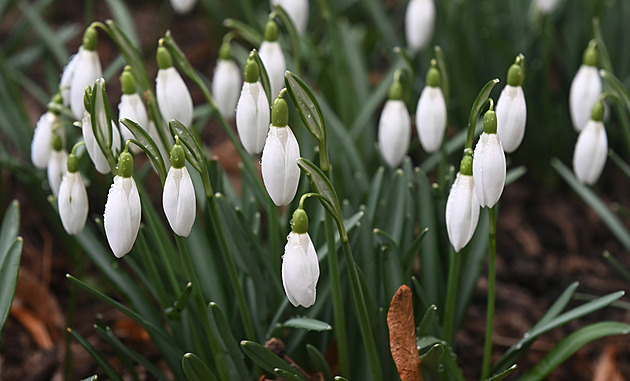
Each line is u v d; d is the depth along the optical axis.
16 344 0.73
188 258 0.60
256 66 0.58
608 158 0.87
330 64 0.88
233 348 0.61
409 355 0.60
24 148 0.78
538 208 0.87
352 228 0.63
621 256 0.81
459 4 0.86
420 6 0.76
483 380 0.64
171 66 0.61
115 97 0.97
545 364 0.63
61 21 1.18
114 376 0.63
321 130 0.57
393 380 0.64
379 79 1.00
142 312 0.66
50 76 0.86
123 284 0.66
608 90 0.69
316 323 0.60
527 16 0.90
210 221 0.64
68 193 0.59
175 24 1.18
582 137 0.64
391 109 0.66
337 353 0.65
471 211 0.57
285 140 0.56
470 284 0.66
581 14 0.87
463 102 0.88
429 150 0.65
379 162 0.80
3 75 0.81
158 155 0.57
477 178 0.56
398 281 0.62
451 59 0.87
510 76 0.59
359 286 0.58
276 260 0.65
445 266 0.66
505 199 0.88
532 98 0.86
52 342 0.73
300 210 0.55
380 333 0.63
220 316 0.60
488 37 0.82
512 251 0.81
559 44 0.93
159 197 0.82
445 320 0.63
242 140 0.59
